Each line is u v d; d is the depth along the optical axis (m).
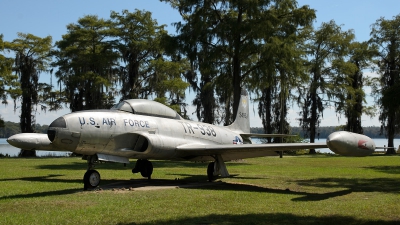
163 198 10.47
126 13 41.34
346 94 47.62
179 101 45.44
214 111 45.12
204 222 7.55
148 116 14.79
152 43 41.59
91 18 41.69
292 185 14.13
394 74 45.69
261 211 8.70
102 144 12.70
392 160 32.00
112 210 8.68
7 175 17.53
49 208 8.93
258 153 15.75
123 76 41.44
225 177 15.95
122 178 16.62
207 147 14.41
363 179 16.34
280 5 28.66
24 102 42.62
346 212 8.61
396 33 45.59
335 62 47.12
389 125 45.97
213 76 31.09
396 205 9.52
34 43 43.31
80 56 40.50
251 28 27.47
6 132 90.44
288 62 28.98
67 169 20.97
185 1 29.50
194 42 28.47
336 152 10.44
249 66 31.19
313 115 48.41
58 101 46.03
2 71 37.53
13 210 8.71
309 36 47.75
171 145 14.32
